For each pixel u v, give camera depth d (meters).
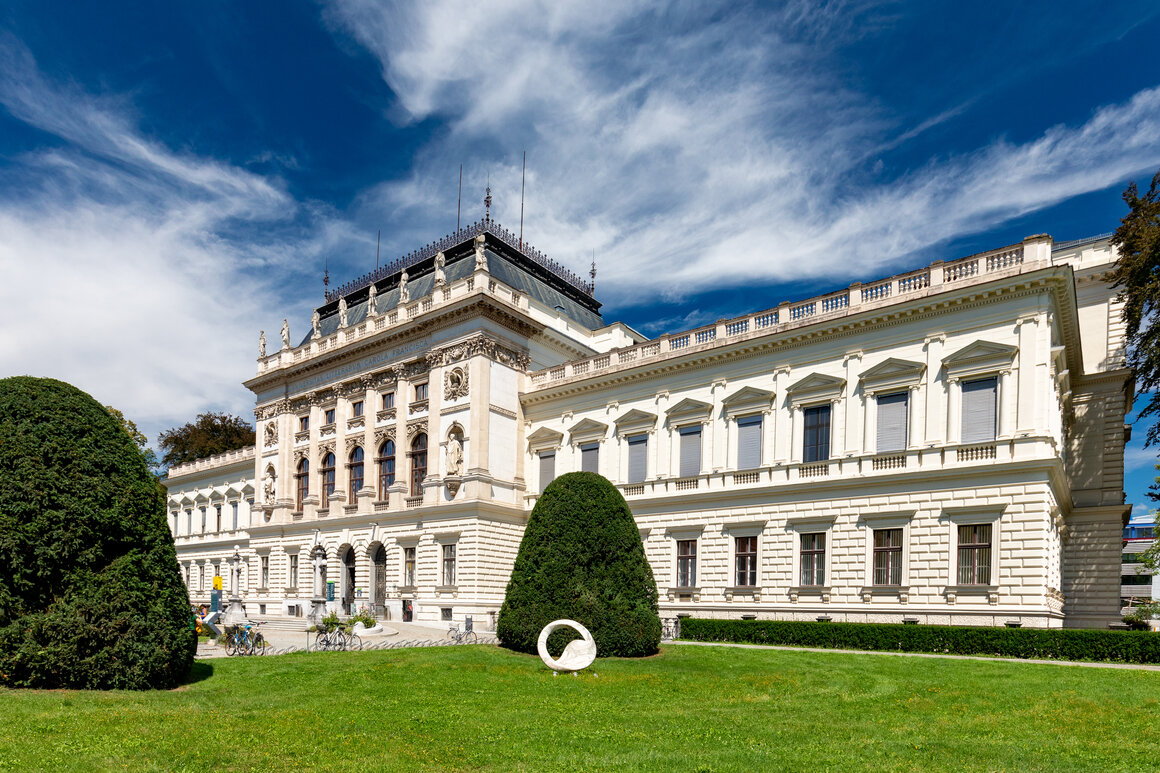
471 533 51.06
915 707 19.86
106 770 13.49
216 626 36.41
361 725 17.47
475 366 53.28
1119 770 14.07
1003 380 35.44
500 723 17.91
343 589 59.69
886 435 39.22
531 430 56.19
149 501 23.00
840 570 39.03
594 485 32.19
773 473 42.69
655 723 17.97
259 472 69.50
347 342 63.00
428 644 36.91
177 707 19.00
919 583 36.28
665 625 40.81
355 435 61.38
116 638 20.83
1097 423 45.81
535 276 66.75
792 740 16.31
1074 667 26.53
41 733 15.70
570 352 62.28
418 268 66.12
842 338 41.47
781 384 43.44
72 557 21.02
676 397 48.50
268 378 69.06
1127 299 43.56
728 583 43.31
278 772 13.77
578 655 25.58
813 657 29.27
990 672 25.38
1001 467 34.41
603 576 30.67
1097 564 43.84
